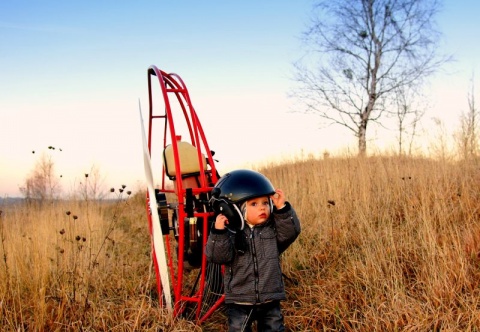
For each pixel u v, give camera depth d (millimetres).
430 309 3688
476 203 5938
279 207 3318
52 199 7734
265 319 3361
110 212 12359
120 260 6105
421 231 5172
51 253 5566
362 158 9438
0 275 4852
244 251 3252
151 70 4617
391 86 22031
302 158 11320
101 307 4383
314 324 3977
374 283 4277
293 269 5383
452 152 8148
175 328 3850
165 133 5098
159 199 4461
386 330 3596
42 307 4059
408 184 7266
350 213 6750
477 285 3961
